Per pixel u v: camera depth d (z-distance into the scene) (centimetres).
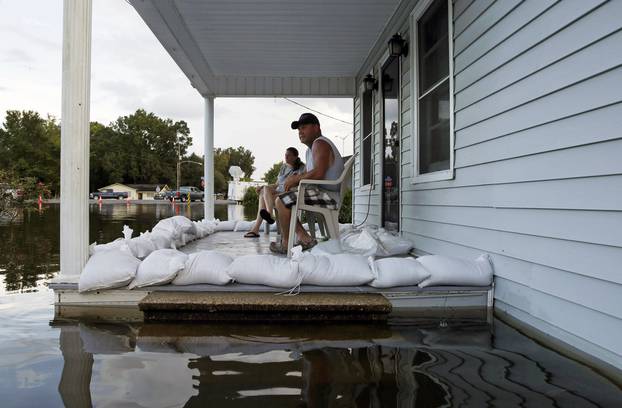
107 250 257
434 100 361
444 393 132
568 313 184
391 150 511
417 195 394
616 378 146
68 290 246
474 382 142
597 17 164
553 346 181
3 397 129
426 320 224
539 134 203
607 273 161
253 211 1944
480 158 265
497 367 156
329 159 312
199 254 248
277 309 219
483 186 262
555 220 192
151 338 190
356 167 741
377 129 572
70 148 251
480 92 264
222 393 131
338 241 310
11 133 4566
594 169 167
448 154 329
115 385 137
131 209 1945
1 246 520
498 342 186
